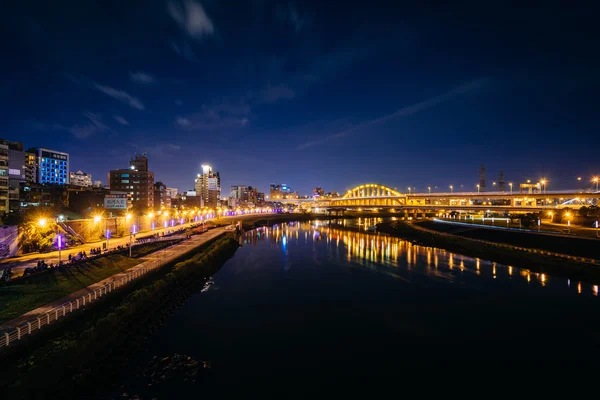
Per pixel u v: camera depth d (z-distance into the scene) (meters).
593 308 38.97
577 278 51.00
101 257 47.44
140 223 87.50
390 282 50.72
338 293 44.97
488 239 90.44
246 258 70.88
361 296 43.69
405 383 23.97
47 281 34.56
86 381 21.06
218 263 61.75
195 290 44.66
